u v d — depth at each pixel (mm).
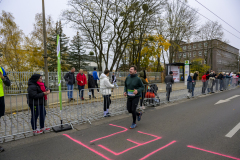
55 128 4320
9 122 4957
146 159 2787
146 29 16500
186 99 9633
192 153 2984
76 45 22344
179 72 21094
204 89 11758
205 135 3873
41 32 17641
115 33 16750
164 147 3250
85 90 5535
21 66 15406
